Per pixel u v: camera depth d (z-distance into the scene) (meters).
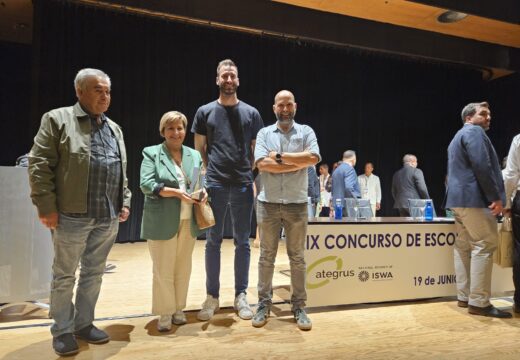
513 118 7.77
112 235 2.08
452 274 3.03
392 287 2.87
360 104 7.61
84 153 1.87
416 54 6.77
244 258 2.62
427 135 8.12
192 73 6.38
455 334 2.26
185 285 2.36
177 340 2.10
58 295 1.90
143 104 6.07
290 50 7.00
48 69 5.42
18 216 2.50
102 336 2.06
